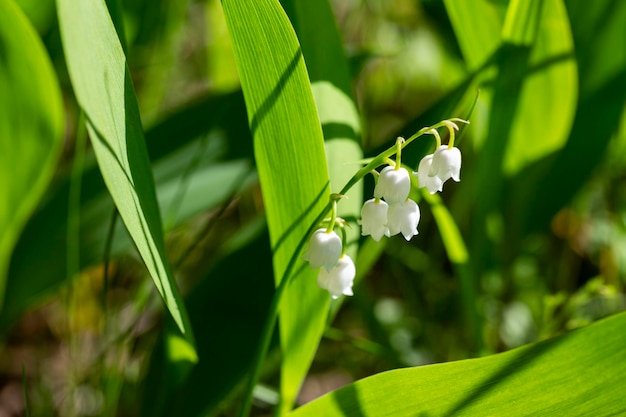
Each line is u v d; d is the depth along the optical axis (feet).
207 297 1.38
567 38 1.43
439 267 1.77
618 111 1.57
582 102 1.59
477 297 1.53
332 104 1.25
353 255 1.25
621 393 1.13
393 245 1.73
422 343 1.62
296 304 1.24
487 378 1.14
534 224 1.61
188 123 1.52
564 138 1.54
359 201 1.25
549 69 1.47
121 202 1.08
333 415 1.17
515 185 1.61
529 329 1.60
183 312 1.16
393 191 1.14
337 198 1.15
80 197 1.46
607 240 1.69
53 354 1.65
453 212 1.74
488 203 1.53
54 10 1.59
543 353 1.13
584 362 1.13
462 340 1.61
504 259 1.62
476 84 1.42
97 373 1.39
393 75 2.28
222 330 1.35
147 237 1.12
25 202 1.38
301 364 1.28
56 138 1.35
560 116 1.52
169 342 1.28
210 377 1.32
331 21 1.28
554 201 1.60
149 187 1.15
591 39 1.57
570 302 1.51
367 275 1.94
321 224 1.18
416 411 1.16
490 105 1.47
